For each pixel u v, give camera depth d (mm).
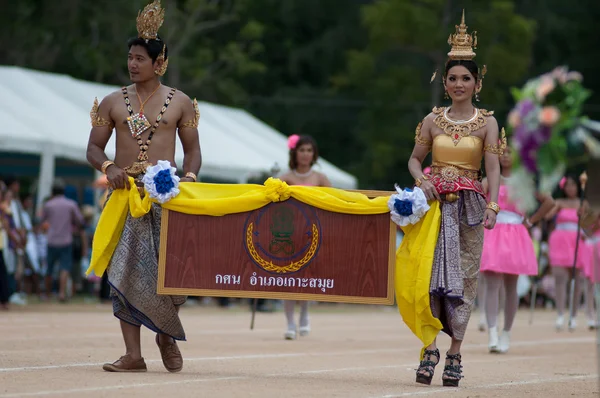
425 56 111875
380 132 104062
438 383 18125
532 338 32219
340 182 64125
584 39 117375
